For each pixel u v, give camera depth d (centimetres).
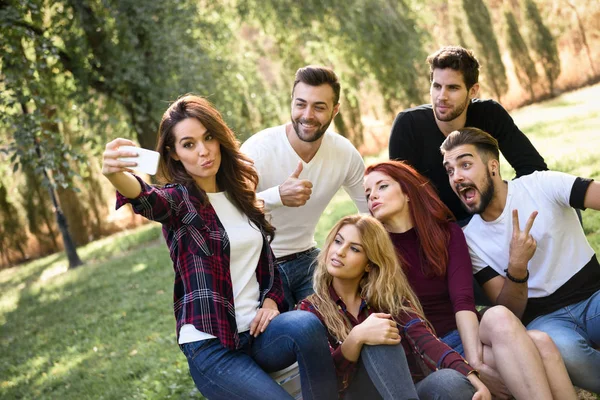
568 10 2128
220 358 249
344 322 275
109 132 1204
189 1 1102
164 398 449
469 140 300
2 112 891
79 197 1599
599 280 301
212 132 266
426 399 249
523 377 253
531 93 1980
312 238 379
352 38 1286
